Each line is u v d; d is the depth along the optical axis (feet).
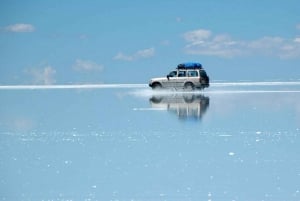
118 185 49.90
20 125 96.53
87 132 85.61
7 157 63.26
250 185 49.08
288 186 48.44
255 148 68.08
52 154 65.31
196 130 86.48
